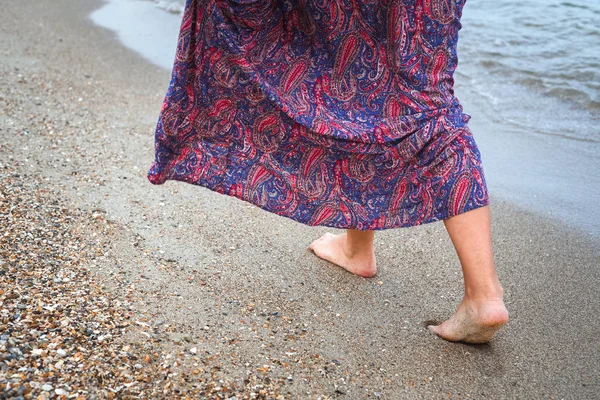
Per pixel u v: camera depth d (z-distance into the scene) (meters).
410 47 1.87
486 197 1.89
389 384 1.86
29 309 1.87
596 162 3.66
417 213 1.97
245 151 2.01
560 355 2.05
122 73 4.80
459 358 2.02
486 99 4.68
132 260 2.32
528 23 6.05
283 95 1.96
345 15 1.90
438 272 2.55
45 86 4.20
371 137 1.92
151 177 1.97
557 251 2.74
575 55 5.30
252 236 2.69
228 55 1.89
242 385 1.75
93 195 2.79
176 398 1.64
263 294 2.26
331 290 2.36
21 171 2.87
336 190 2.02
